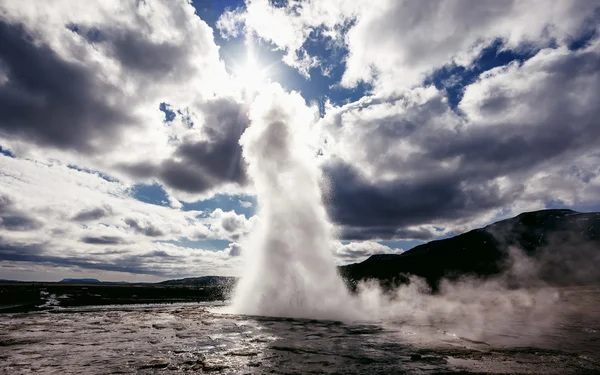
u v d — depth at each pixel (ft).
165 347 37.22
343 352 34.17
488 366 28.02
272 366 29.04
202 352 34.65
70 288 275.18
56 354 34.24
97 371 27.84
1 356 33.53
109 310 94.12
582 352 32.45
